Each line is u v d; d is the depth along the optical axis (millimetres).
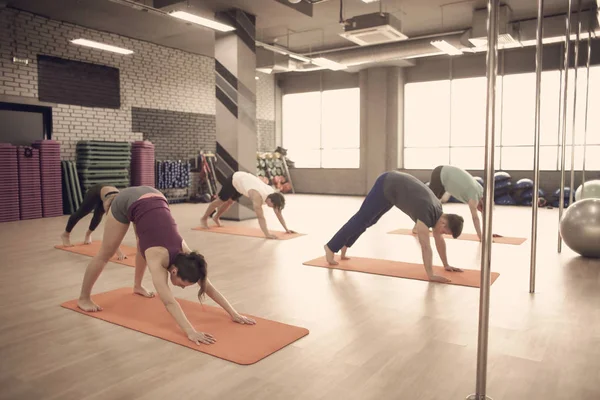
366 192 13523
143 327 2932
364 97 13328
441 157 12570
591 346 2666
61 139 9281
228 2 7543
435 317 3156
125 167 9984
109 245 3168
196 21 7180
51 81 9070
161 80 11109
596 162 10375
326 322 3066
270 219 8289
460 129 12258
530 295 3652
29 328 2945
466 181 5805
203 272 2721
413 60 12484
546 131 11000
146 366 2406
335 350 2613
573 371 2346
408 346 2670
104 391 2148
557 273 4328
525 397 2090
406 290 3791
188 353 2561
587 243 4836
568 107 10547
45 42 8914
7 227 7273
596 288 3838
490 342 2725
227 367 2395
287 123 15008
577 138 10508
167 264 2775
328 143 14328
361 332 2889
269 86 14562
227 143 8211
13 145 8562
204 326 2953
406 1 8438
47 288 3857
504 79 11430
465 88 12086
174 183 11211
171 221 2889
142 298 3541
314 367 2398
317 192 14414
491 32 1816
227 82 8125
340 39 11023
